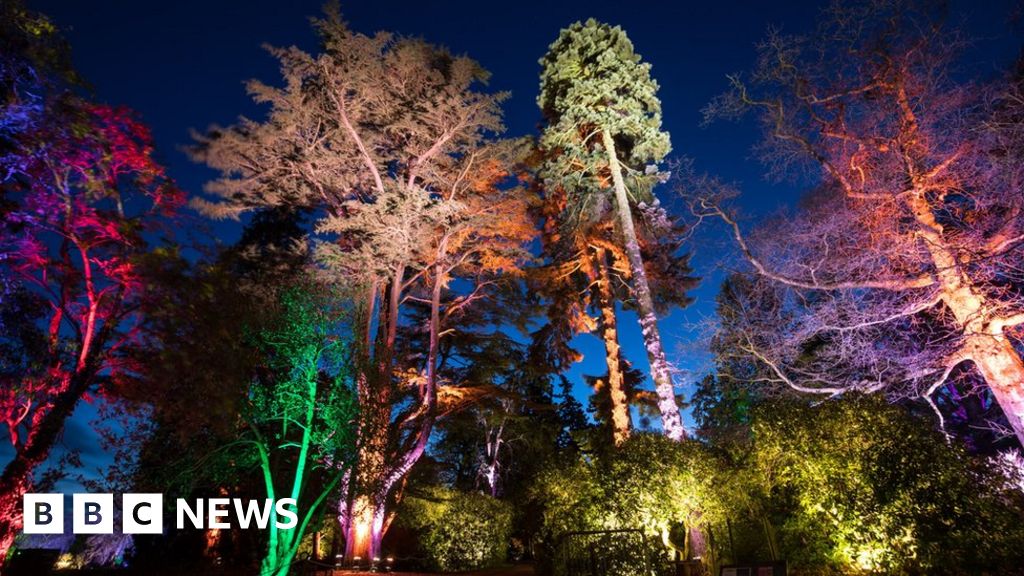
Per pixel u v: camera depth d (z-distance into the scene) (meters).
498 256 22.22
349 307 15.84
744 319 14.57
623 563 10.27
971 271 11.38
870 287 12.33
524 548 25.83
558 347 22.83
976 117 11.62
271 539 12.62
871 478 8.77
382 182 21.28
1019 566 7.68
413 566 21.11
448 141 21.23
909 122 12.31
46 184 10.61
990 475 8.48
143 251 12.31
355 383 14.58
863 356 12.34
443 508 21.33
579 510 11.71
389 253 19.50
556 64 18.91
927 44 11.94
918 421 9.55
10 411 11.12
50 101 9.86
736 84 13.49
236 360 13.60
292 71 19.31
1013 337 11.92
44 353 11.48
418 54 19.70
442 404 21.91
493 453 32.38
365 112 20.61
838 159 13.44
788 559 9.76
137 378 12.62
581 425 37.06
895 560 8.21
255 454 13.89
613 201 19.69
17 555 14.99
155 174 12.45
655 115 18.02
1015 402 10.62
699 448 10.91
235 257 16.28
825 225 12.94
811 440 9.52
